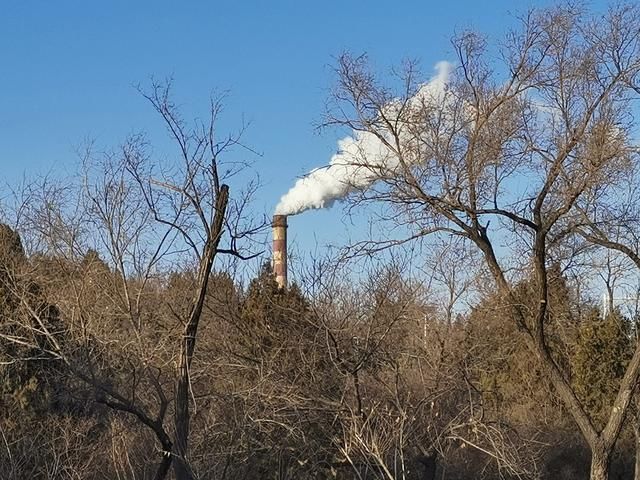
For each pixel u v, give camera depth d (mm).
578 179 14023
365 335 14789
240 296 15430
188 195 12602
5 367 14047
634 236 14641
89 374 12570
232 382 14125
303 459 14188
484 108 14477
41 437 14312
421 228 14984
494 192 14570
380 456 12492
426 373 15289
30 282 13227
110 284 12969
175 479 12992
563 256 15602
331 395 14328
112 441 14398
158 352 12758
